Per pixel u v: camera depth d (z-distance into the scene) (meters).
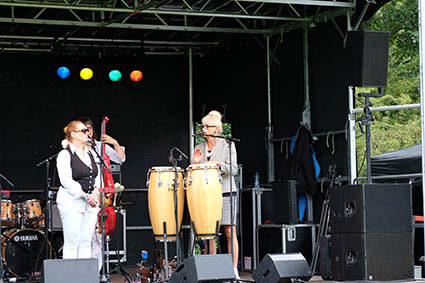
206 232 6.70
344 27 8.48
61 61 11.03
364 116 6.43
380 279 6.01
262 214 9.07
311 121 9.02
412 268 6.16
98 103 11.16
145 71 11.38
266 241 8.72
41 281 5.05
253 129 9.99
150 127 11.35
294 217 8.43
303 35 9.11
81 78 11.09
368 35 6.62
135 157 11.26
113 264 9.92
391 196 6.12
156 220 6.82
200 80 11.30
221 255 5.64
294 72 9.25
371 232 6.02
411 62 17.09
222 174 7.02
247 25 9.94
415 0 16.66
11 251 8.74
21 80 10.88
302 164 8.75
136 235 11.15
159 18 9.66
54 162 10.91
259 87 9.89
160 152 11.38
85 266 5.11
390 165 9.70
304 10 8.98
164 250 7.03
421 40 6.82
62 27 10.36
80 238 6.32
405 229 6.15
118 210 9.77
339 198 6.24
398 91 16.95
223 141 7.07
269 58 9.67
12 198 10.60
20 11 9.52
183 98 11.49
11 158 10.76
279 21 9.50
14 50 10.80
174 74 11.46
